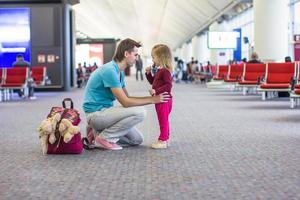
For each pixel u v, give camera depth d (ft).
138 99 19.88
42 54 73.56
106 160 17.81
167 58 20.52
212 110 38.55
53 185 13.98
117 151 19.80
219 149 20.06
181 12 123.34
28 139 23.57
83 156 18.70
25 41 73.05
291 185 13.65
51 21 73.31
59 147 19.01
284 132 25.02
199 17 119.24
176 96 58.54
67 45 74.59
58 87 74.43
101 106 20.49
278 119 31.22
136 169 16.12
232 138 23.18
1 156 18.92
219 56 115.65
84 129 27.17
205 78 110.83
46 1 73.82
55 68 73.92
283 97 53.83
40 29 73.20
